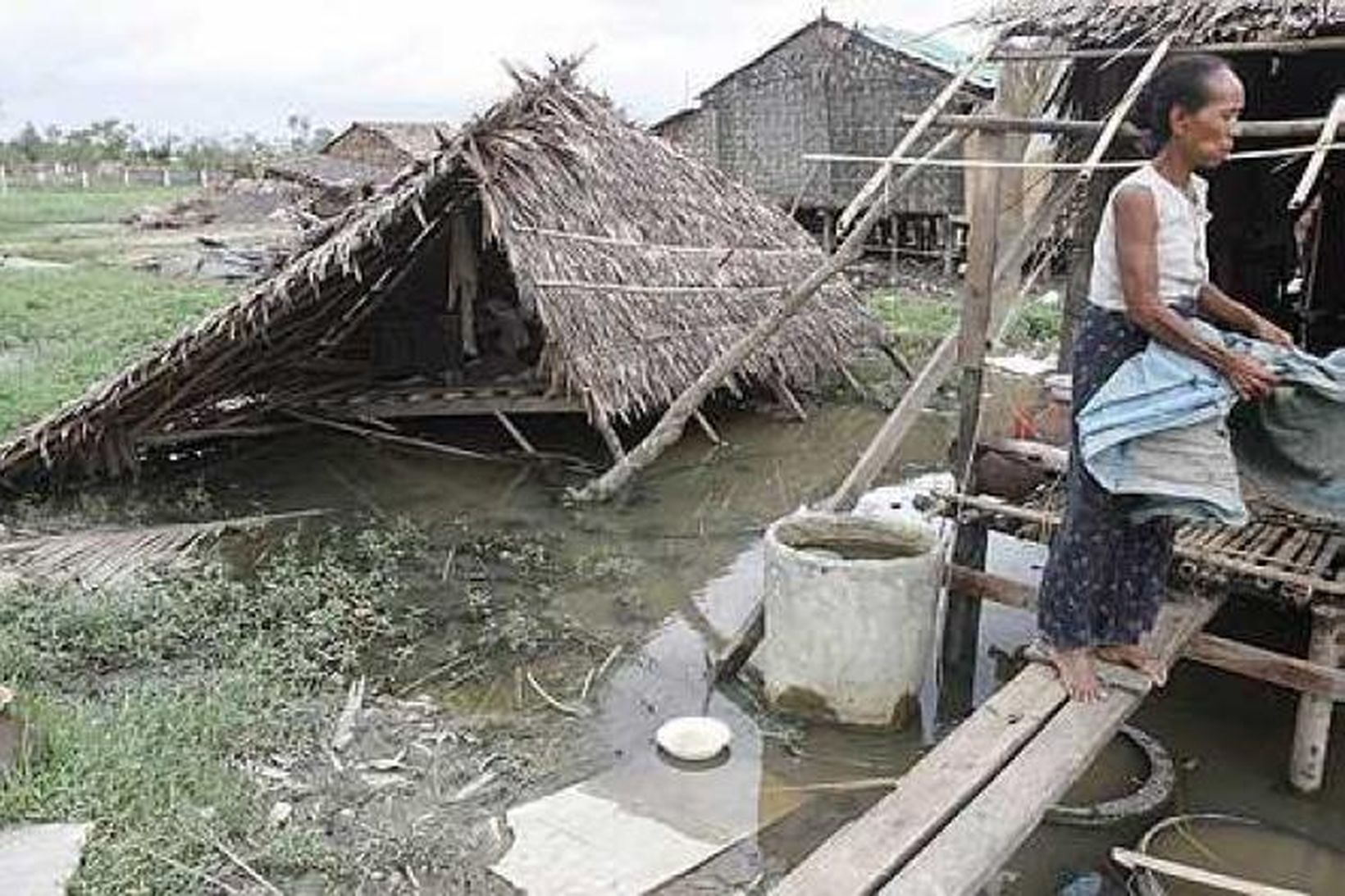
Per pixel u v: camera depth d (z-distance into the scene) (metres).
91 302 18.56
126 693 5.68
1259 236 9.42
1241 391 3.82
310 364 11.18
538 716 5.79
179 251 27.39
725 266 11.55
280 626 6.67
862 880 3.29
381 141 33.09
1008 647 6.52
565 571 7.82
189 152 62.97
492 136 9.88
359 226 9.16
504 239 9.45
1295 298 10.52
